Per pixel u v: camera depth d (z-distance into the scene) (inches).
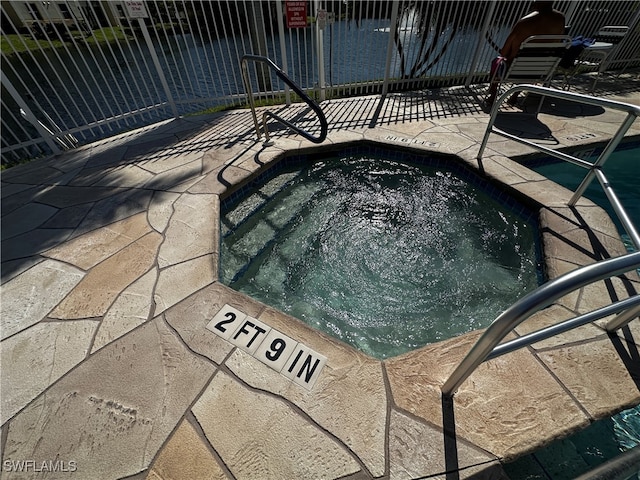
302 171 154.3
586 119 177.0
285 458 51.8
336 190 141.5
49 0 136.6
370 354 79.9
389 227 120.3
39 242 100.4
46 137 158.9
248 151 152.6
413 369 63.2
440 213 126.1
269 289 97.7
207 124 191.3
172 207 114.4
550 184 120.4
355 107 211.2
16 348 69.2
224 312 75.6
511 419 55.0
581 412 55.7
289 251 111.3
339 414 56.8
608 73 269.6
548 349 65.3
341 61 431.5
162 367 64.9
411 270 103.3
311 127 179.9
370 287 98.1
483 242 111.3
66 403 59.8
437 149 149.4
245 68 134.1
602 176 89.7
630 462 32.9
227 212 125.3
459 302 92.4
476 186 135.5
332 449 52.6
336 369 63.7
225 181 128.6
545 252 92.4
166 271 87.5
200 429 55.6
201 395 60.2
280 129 179.3
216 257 92.3
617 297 75.5
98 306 78.1
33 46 599.5
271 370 63.9
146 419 57.1
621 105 76.9
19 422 57.4
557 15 172.6
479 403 57.2
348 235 117.3
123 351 68.1
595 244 92.4
